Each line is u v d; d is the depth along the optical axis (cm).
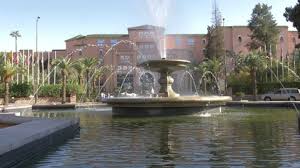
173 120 1825
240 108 3175
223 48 7506
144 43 8019
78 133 1290
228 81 6031
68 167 730
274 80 5684
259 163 746
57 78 6347
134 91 7688
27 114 2545
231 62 7619
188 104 2170
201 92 6681
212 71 6512
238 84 5781
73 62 5675
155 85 7038
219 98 2308
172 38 8181
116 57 8062
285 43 8269
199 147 947
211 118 1942
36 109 3406
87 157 829
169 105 2138
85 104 3925
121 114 2206
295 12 3647
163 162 766
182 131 1320
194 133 1253
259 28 7862
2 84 5050
